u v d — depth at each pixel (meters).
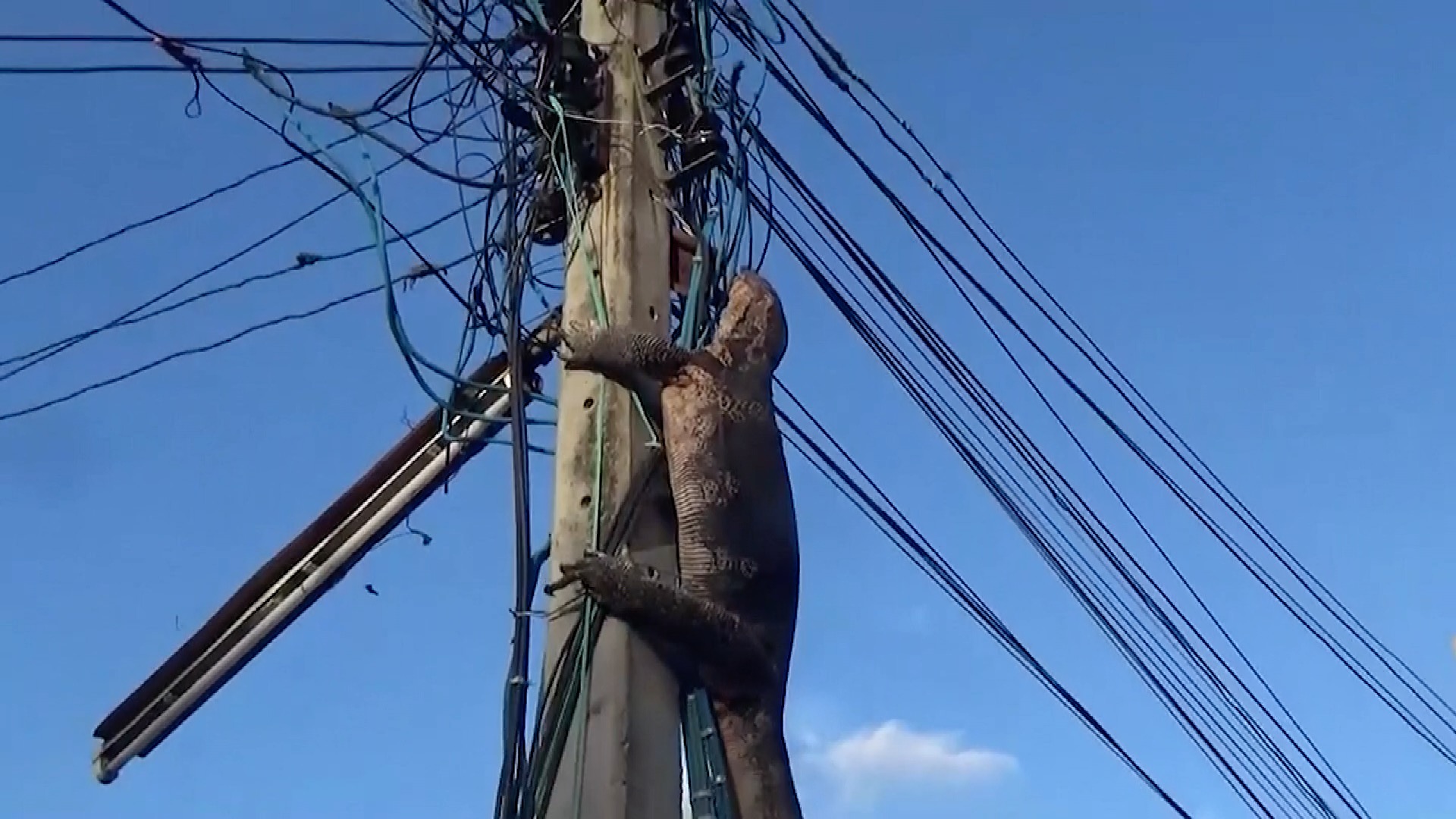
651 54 6.34
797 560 5.58
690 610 5.04
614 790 4.71
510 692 4.85
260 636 6.76
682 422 5.49
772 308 6.02
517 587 5.05
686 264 6.16
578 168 6.02
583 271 5.81
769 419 5.72
